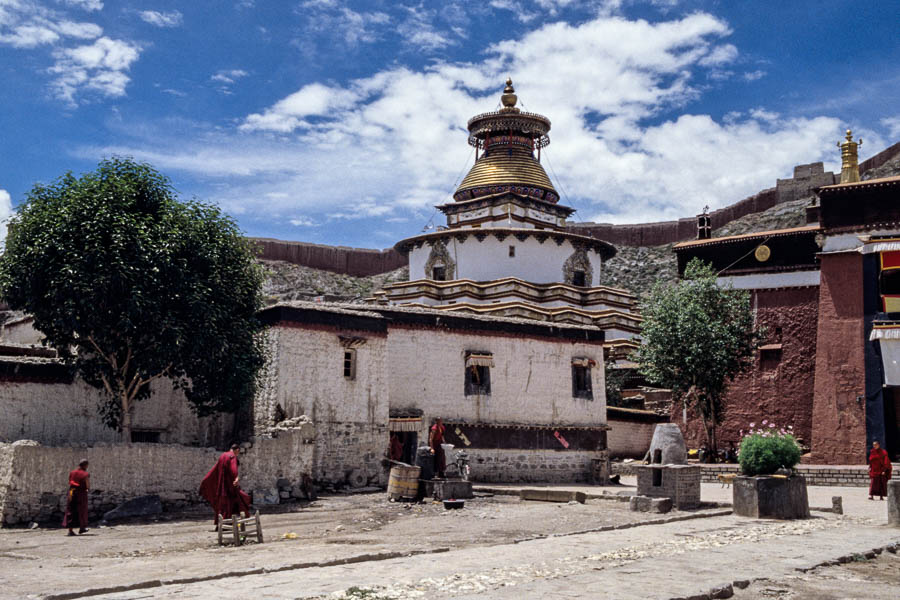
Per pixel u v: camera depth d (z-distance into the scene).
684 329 36.09
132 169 24.23
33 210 23.00
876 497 23.95
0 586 10.54
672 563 11.70
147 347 23.27
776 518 17.97
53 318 22.41
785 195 83.00
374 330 28.34
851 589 10.43
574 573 10.76
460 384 31.22
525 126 57.69
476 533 16.20
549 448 32.94
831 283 34.91
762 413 38.84
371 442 27.62
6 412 23.39
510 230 50.69
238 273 25.25
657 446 20.38
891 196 34.03
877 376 33.28
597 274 53.94
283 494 23.88
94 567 12.50
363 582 10.04
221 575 10.70
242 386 24.81
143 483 21.62
